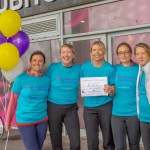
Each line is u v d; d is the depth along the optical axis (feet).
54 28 20.63
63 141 17.88
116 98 10.76
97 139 11.69
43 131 11.14
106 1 18.15
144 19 16.87
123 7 17.62
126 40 17.74
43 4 20.89
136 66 10.61
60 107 11.37
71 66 11.61
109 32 18.25
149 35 16.80
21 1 22.04
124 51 10.55
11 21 12.62
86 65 11.54
